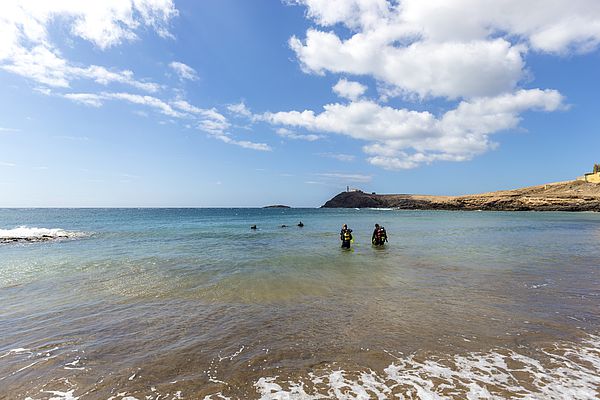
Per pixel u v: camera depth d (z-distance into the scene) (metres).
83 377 5.17
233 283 11.37
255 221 62.22
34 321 7.73
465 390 4.66
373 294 9.84
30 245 23.73
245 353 5.95
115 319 7.84
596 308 8.32
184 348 6.19
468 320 7.50
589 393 4.56
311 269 13.84
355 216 86.94
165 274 12.98
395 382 4.90
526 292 9.91
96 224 52.72
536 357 5.67
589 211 104.12
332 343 6.33
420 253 18.64
